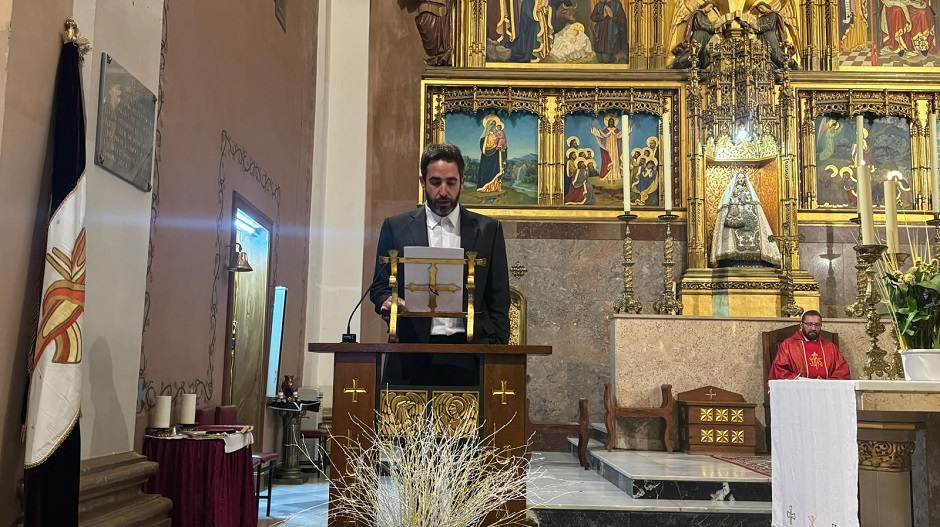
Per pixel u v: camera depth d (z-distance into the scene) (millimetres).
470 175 11312
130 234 5066
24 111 3996
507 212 11109
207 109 6910
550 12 11773
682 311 10352
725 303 10203
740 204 10625
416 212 4129
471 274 3750
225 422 6773
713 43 11305
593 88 11352
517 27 11742
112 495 4621
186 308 6496
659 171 11250
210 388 7168
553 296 10938
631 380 8453
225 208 7449
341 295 10977
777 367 7961
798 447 4035
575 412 10680
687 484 6074
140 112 5188
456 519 2943
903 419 4102
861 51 11719
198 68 6676
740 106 11117
